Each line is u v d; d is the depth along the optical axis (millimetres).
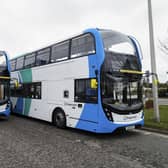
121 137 8211
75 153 6070
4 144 6973
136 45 8875
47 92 10844
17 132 8922
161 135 8586
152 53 11008
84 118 8359
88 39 8375
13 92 14727
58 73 10047
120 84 8023
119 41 8359
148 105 14391
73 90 9031
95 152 6191
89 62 8172
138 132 9148
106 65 7758
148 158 5664
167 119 11352
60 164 5160
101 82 7672
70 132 9055
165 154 6023
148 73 8828
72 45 9266
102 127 7598
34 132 8969
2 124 11016
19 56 14250
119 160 5496
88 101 8188
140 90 8594
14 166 5000
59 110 10000
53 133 8812
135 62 8594
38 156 5758
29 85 12672
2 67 11727
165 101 30375
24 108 13102
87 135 8500
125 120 7941
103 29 8367
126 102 8109
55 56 10375
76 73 8867
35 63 12141
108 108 7641
